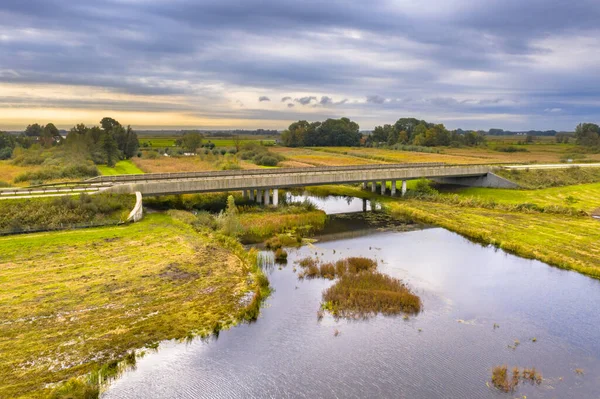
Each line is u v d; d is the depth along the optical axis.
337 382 20.31
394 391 19.78
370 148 178.00
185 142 148.00
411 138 190.38
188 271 33.19
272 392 19.47
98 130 114.38
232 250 38.97
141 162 108.31
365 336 24.75
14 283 29.69
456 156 137.25
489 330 25.81
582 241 44.53
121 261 34.69
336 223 55.62
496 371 21.31
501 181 77.88
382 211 64.56
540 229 49.78
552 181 81.69
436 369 21.61
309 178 64.06
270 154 122.56
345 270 35.78
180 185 54.66
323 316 27.05
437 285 32.97
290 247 43.38
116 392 19.19
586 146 170.25
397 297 29.45
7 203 45.38
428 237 48.41
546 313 28.20
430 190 76.56
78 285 29.73
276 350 22.94
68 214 45.28
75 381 19.25
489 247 44.16
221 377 20.47
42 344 22.36
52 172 71.94
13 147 133.50
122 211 48.31
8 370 20.06
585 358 22.98
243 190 64.25
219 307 27.36
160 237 41.72
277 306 28.31
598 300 30.33
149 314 26.06
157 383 19.84
